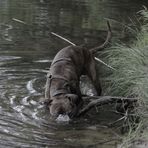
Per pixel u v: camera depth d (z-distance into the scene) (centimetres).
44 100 1368
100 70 1741
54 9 3023
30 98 1480
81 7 3141
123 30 2339
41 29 2441
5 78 1656
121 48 1638
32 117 1335
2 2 3162
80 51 1560
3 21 2589
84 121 1344
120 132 1267
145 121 1223
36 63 1858
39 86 1598
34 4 3166
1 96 1478
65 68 1465
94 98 1497
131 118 1333
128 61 1527
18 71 1745
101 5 3244
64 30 2433
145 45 1577
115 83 1542
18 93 1518
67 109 1334
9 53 1975
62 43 2167
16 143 1155
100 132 1265
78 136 1230
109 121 1352
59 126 1290
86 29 2467
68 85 1412
